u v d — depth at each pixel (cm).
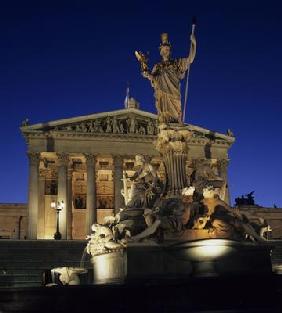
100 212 8875
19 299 1264
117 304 1269
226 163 8325
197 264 1677
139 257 1639
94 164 7931
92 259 2008
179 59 2198
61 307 1259
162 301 1279
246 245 1752
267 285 1329
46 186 8631
